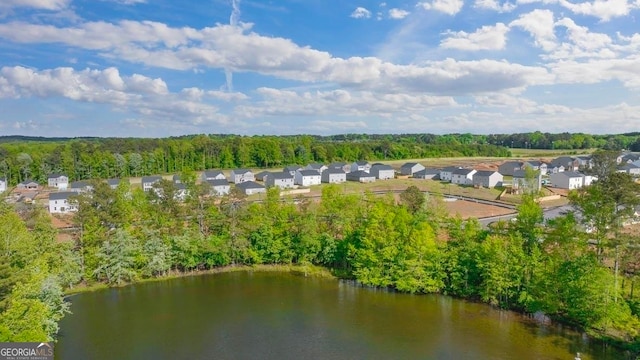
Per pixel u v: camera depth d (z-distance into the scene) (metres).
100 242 60.41
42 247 51.22
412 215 64.88
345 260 64.44
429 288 54.75
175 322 48.16
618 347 40.66
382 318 48.38
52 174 157.00
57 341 43.56
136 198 74.94
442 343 42.28
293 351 41.41
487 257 50.72
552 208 98.25
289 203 73.06
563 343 41.88
